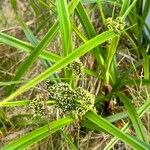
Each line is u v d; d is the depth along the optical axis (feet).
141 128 0.90
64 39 0.85
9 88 1.01
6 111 1.15
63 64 0.77
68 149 1.10
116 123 1.12
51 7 1.15
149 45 1.25
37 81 0.76
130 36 1.26
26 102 0.83
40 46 0.88
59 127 0.85
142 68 1.19
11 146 0.78
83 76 1.22
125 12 0.94
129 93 1.20
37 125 1.14
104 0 1.10
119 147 1.11
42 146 1.13
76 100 0.82
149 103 0.97
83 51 0.78
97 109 1.13
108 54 0.95
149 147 0.79
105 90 1.07
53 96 0.82
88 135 1.13
